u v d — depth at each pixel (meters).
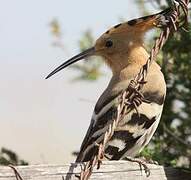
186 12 5.79
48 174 5.29
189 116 9.48
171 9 5.95
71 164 5.40
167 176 6.26
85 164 5.42
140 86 5.33
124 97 5.25
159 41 5.55
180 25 5.84
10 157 8.71
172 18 5.69
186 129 9.43
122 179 5.93
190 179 6.36
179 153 9.13
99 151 4.94
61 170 5.36
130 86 5.30
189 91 9.50
